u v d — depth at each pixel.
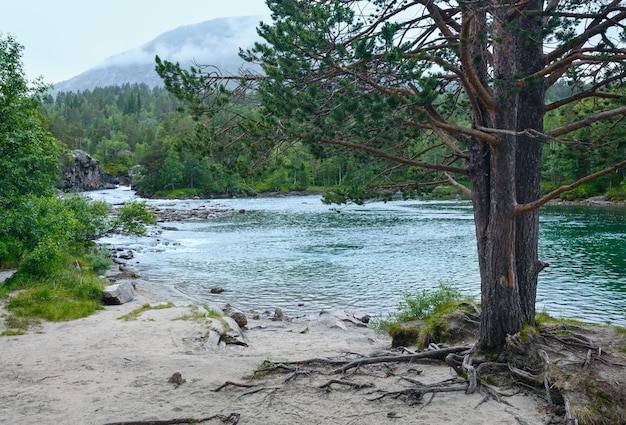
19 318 12.52
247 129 7.73
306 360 8.70
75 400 7.16
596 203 64.31
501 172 7.39
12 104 17.55
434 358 8.41
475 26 7.64
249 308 19.38
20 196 18.94
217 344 11.16
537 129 8.04
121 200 85.69
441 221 49.25
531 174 7.97
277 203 80.25
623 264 26.55
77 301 14.86
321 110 7.02
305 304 20.08
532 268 8.07
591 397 6.23
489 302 7.73
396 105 6.50
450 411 6.50
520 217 8.02
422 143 10.32
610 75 8.16
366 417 6.44
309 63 6.91
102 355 9.66
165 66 8.29
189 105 8.39
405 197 8.80
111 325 12.44
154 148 118.62
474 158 7.97
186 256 31.55
